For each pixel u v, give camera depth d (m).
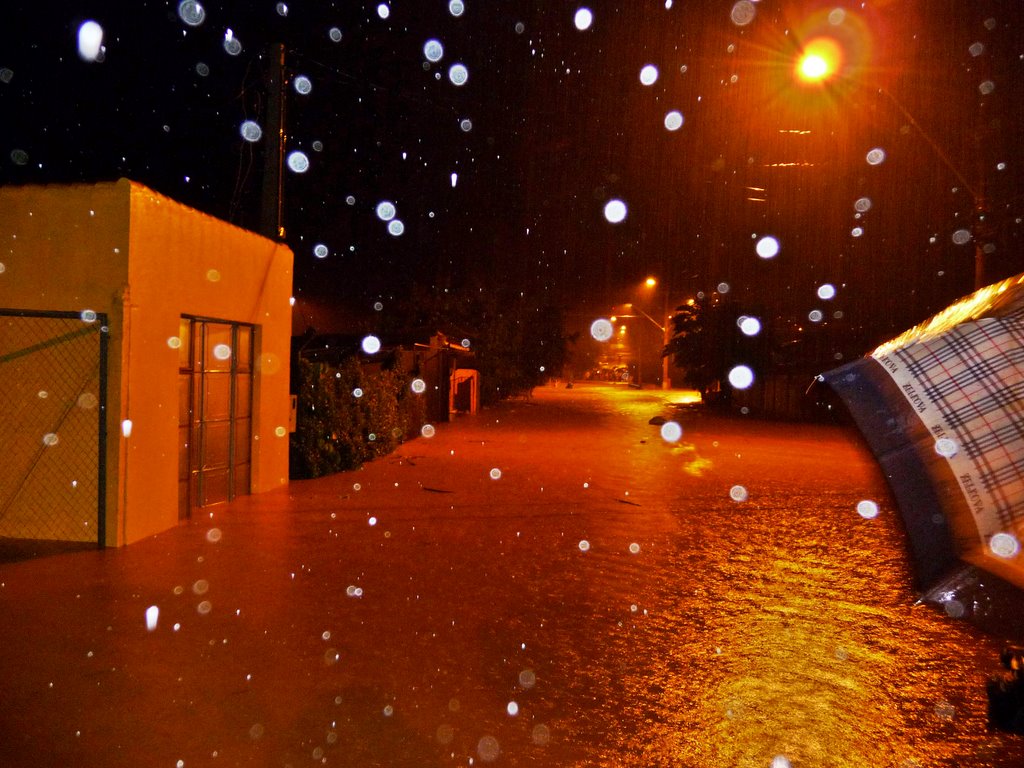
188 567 6.80
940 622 5.87
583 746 3.81
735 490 11.93
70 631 5.15
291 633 5.23
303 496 10.53
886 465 1.46
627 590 6.54
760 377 33.75
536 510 9.99
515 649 5.08
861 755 3.80
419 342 21.70
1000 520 1.38
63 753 3.59
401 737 3.83
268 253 10.47
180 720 3.94
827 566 7.50
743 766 3.66
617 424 25.84
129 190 7.30
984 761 3.75
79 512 7.50
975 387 1.46
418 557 7.42
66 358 7.41
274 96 11.08
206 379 9.34
